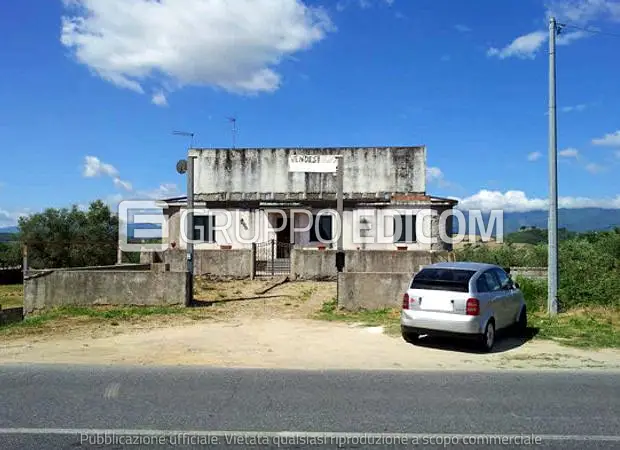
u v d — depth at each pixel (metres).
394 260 20.83
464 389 7.27
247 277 21.98
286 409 6.28
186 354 9.61
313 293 18.05
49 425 5.70
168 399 6.68
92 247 34.09
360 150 29.56
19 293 26.88
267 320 13.16
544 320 13.05
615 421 5.93
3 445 5.14
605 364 8.98
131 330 11.92
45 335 11.38
